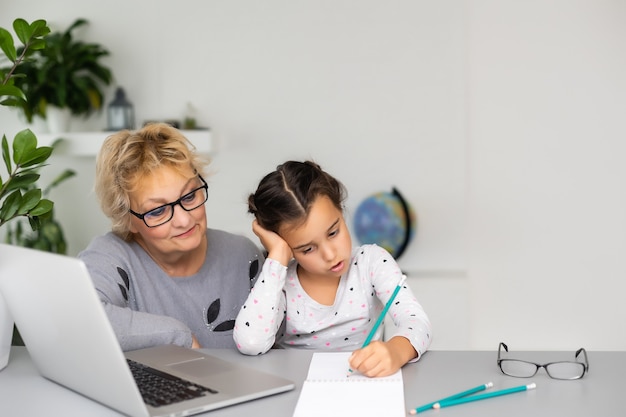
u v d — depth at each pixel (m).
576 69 3.57
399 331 1.43
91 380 1.19
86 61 3.73
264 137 3.78
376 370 1.26
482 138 3.64
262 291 1.51
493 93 3.62
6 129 3.87
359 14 3.67
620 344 3.63
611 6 3.53
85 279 1.04
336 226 1.52
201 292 1.79
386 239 3.49
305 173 1.53
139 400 1.08
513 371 1.30
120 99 3.74
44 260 1.12
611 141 3.57
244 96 3.78
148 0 3.81
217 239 1.87
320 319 1.68
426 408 1.12
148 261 1.76
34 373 1.41
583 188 3.61
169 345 1.50
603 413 1.09
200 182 1.68
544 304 3.66
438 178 3.66
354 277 1.68
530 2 3.57
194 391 1.19
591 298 3.64
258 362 1.42
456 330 3.50
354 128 3.70
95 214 3.94
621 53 3.54
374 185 3.71
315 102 3.73
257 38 3.75
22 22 1.52
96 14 3.85
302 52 3.72
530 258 3.66
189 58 3.80
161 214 1.59
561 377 1.26
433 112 3.64
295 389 1.24
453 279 3.50
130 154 1.59
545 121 3.61
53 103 3.73
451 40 3.61
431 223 3.68
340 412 1.11
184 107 3.82
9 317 1.41
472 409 1.12
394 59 3.66
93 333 1.09
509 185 3.64
